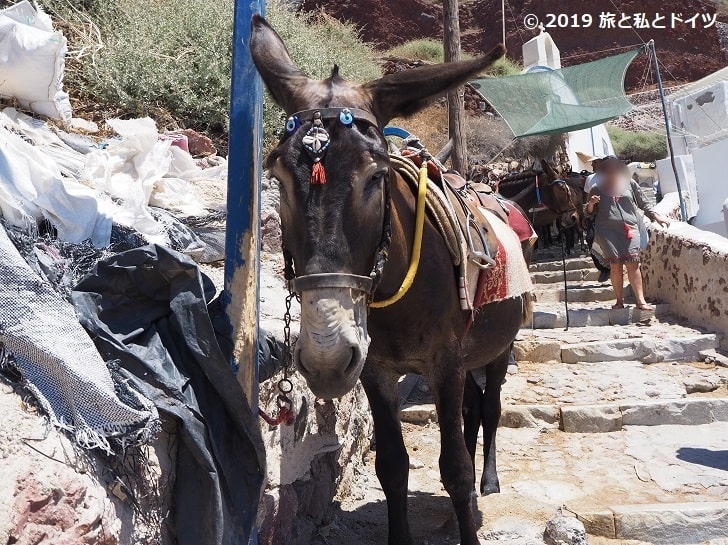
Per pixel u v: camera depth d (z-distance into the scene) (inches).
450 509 175.0
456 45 377.7
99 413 86.8
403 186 124.2
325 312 91.0
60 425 82.8
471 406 185.5
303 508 150.8
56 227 119.2
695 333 287.7
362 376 133.3
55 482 76.0
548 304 363.9
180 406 96.9
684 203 541.3
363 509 175.8
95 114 235.6
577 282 402.6
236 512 101.1
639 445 211.5
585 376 261.3
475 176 358.0
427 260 123.9
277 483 133.0
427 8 1523.1
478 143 832.9
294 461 143.4
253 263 115.4
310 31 415.8
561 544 152.0
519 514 166.6
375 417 135.3
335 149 95.3
